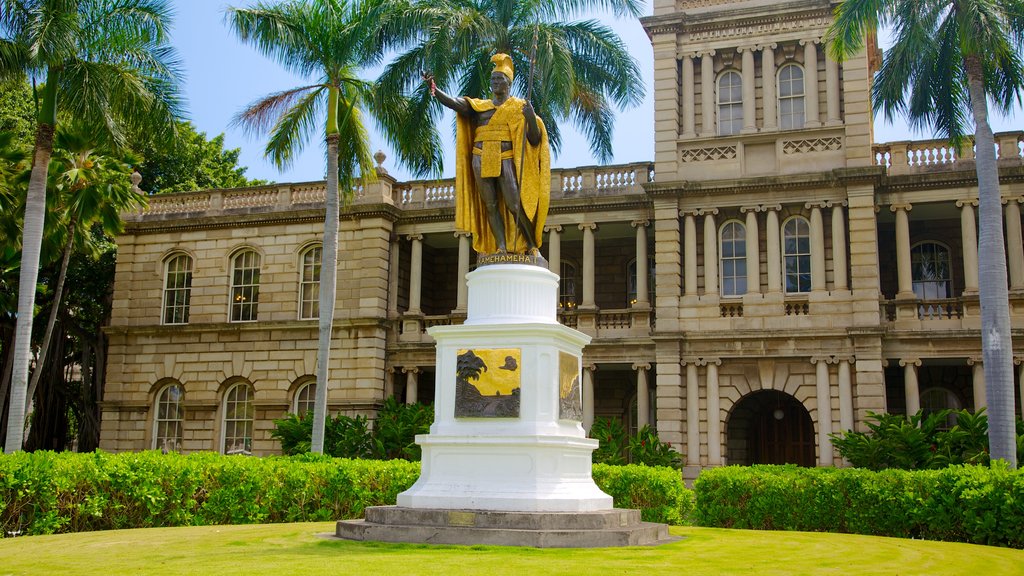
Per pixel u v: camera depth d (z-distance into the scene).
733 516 16.80
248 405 38.31
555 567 7.93
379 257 37.03
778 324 31.97
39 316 41.28
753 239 32.75
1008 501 13.45
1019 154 31.36
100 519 14.35
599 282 38.81
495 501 10.30
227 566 7.87
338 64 28.27
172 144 26.55
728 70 34.56
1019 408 30.16
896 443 26.75
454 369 11.03
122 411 39.41
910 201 32.06
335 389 36.62
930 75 25.89
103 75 24.25
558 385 10.91
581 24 30.78
